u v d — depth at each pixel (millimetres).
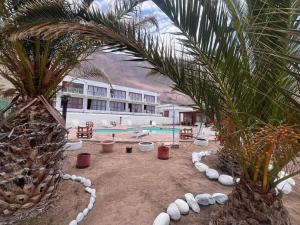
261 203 2631
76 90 32156
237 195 2820
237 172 5316
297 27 1752
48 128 3729
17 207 3527
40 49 3754
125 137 12562
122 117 33250
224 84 2199
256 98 2244
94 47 3957
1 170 3416
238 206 2758
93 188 4902
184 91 2355
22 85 3686
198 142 9461
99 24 2215
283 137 1805
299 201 4676
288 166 2619
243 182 2793
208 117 2467
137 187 4660
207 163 6262
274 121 2199
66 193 4746
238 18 2004
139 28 2312
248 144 2387
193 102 2428
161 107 46594
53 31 2176
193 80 2281
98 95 36312
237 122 2314
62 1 2352
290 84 2012
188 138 11945
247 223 2631
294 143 1812
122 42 2260
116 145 9266
